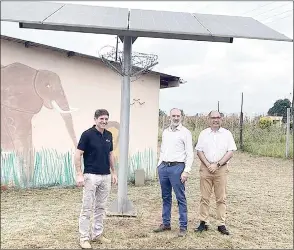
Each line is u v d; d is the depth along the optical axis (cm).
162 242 506
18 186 792
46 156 820
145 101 959
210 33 487
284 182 1038
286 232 582
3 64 746
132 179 947
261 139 1848
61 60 828
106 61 600
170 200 550
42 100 806
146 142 964
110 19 525
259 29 541
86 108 868
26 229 550
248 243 521
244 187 946
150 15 584
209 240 521
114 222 586
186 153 518
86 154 470
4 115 759
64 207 684
